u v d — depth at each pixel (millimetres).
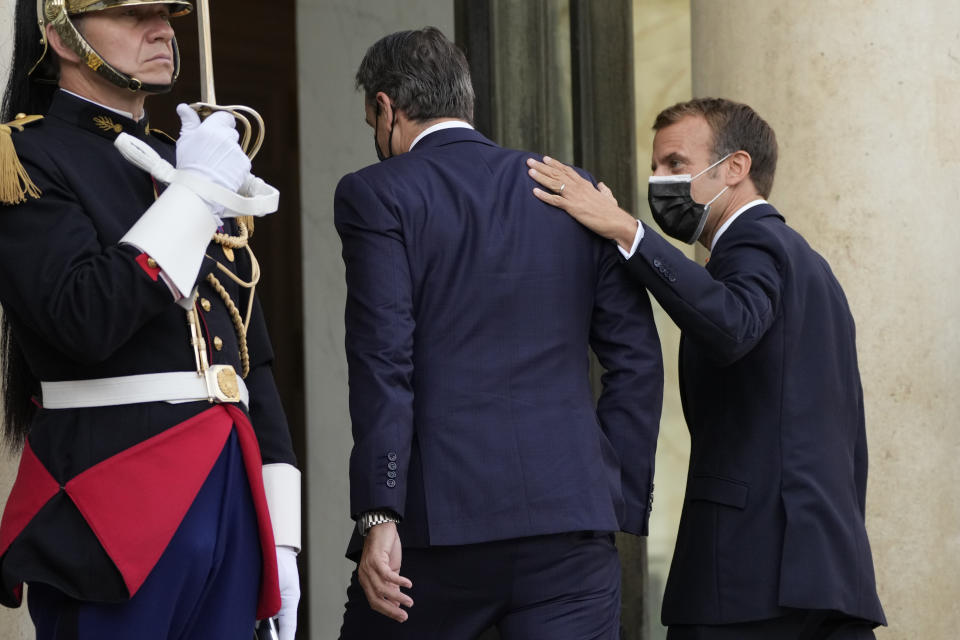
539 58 21703
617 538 21859
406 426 11594
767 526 13461
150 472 9609
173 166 10719
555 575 11969
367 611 12445
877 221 17734
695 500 13883
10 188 9406
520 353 12039
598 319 12766
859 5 17953
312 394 23844
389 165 12367
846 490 13734
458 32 21719
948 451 17688
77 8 9961
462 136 12742
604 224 12539
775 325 13703
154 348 9875
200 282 10148
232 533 10016
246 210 9789
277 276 25766
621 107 22156
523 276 12141
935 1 18000
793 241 14141
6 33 13039
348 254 12094
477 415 11875
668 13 24125
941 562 17562
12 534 9625
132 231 9430
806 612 13586
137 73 10164
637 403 12656
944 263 17797
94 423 9711
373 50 13180
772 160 14805
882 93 17859
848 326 14367
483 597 11977
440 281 12008
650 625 22984
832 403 13828
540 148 21656
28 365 10609
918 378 17609
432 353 11977
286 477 11109
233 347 10508
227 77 25750
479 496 11734
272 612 10266
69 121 10156
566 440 11984
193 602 9711
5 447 13086
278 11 26234
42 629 9688
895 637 17438
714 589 13500
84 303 9180
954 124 18000
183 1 10398
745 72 18547
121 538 9398
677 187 14586
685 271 12680
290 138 26188
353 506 11602
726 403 13844
